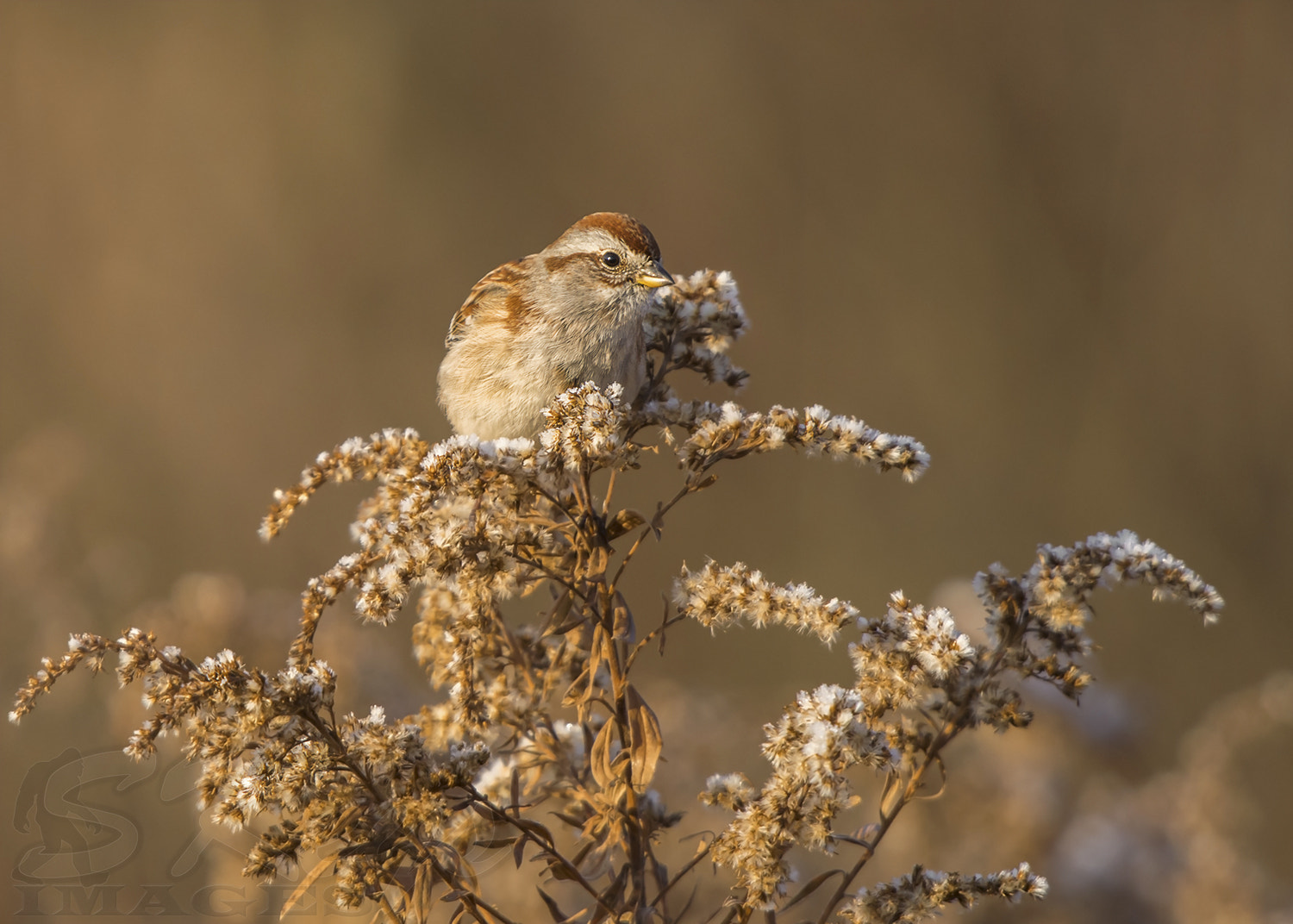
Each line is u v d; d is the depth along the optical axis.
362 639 9.58
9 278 19.30
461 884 4.53
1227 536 17.80
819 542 18.25
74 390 18.75
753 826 4.41
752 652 16.39
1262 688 9.68
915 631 4.66
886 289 20.14
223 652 4.48
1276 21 19.17
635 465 5.18
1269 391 18.16
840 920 4.64
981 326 19.61
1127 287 19.30
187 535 17.50
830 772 4.35
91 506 15.00
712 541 18.14
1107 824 9.77
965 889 4.47
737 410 5.20
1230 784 9.43
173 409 18.73
